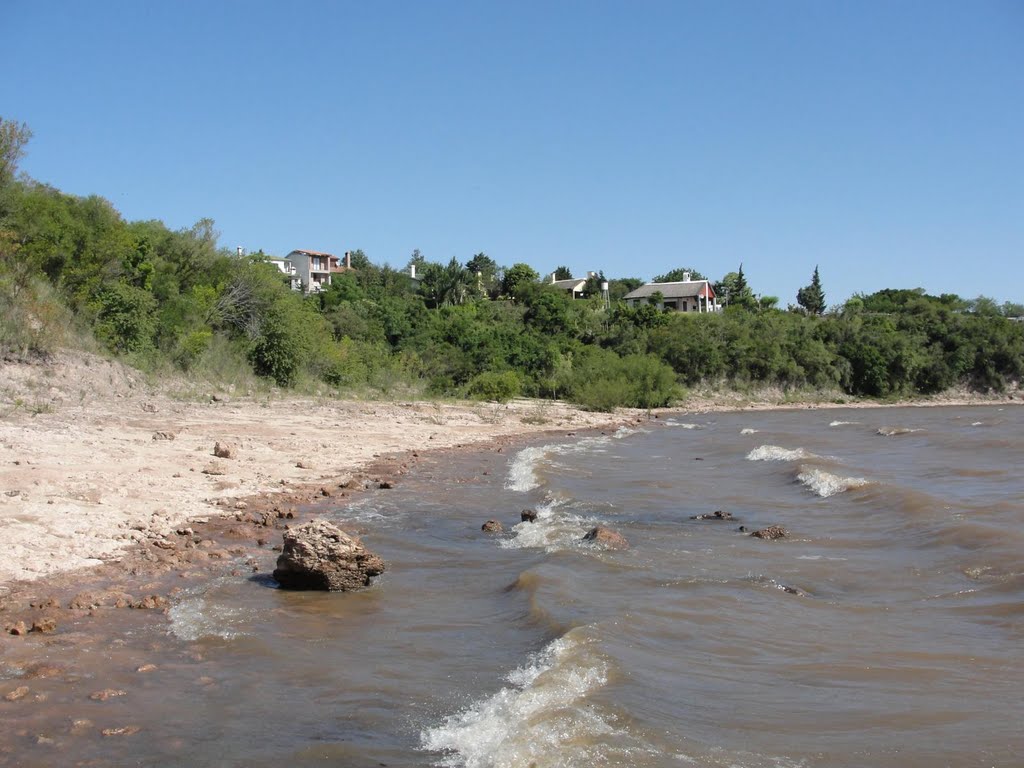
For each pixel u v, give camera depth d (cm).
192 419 2412
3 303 2459
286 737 548
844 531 1308
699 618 827
